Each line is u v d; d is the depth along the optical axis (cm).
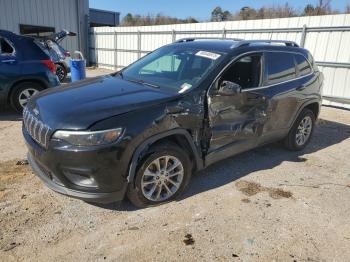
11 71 661
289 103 477
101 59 1841
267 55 447
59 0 1738
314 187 417
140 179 326
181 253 283
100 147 293
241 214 345
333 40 907
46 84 706
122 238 299
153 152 328
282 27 1018
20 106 692
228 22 1161
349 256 291
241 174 440
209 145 382
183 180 362
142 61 473
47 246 283
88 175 299
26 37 692
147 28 1499
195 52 422
